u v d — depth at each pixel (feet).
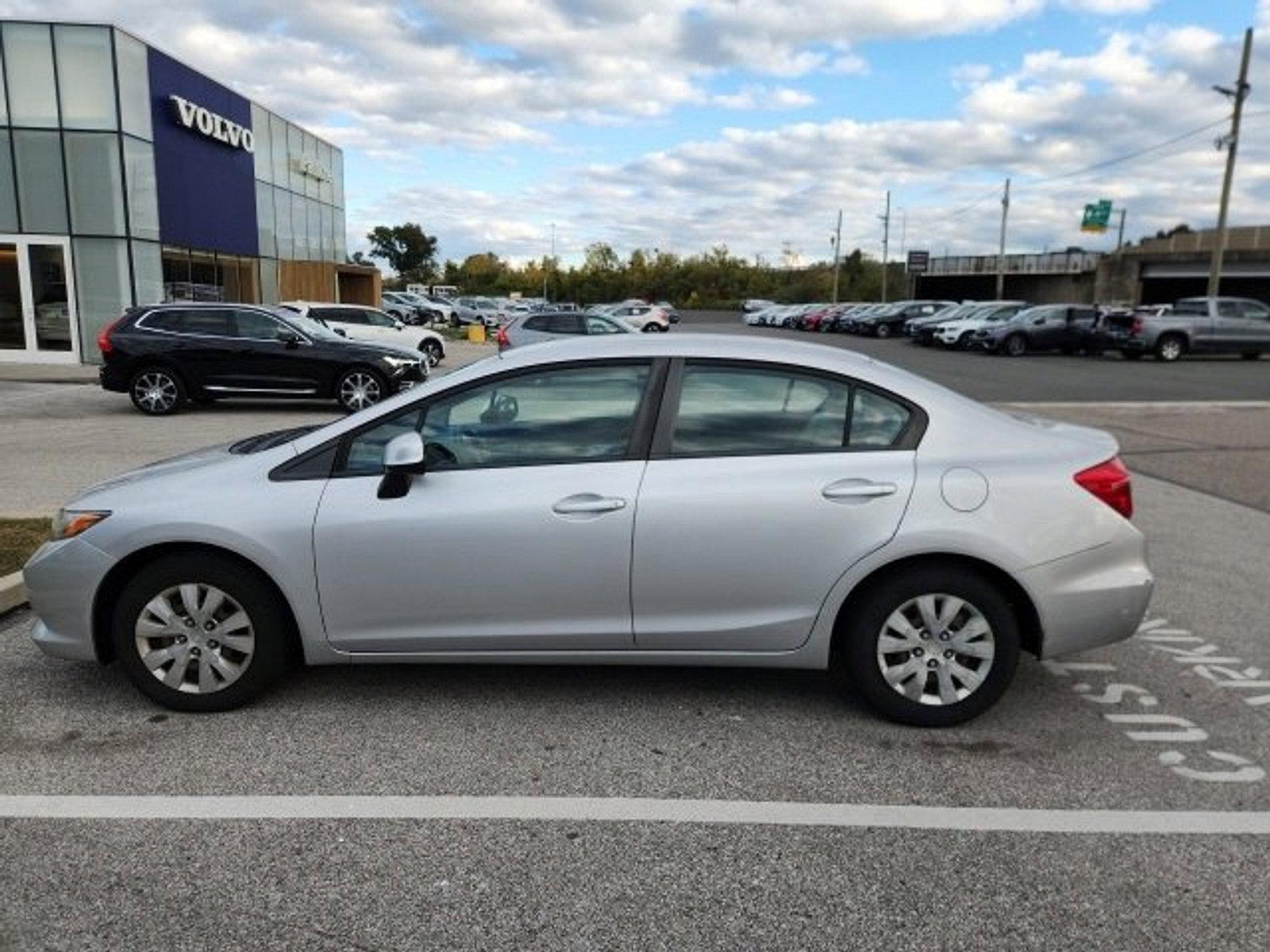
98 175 67.92
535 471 12.68
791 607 12.66
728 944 8.76
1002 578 12.75
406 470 12.32
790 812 10.98
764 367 12.94
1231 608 18.40
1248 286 239.91
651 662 12.95
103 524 12.85
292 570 12.67
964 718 12.91
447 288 278.87
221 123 82.74
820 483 12.48
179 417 44.96
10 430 39.91
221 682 13.19
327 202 116.06
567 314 69.41
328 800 11.15
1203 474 32.73
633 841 10.39
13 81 65.87
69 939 8.74
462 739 12.69
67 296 68.95
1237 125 119.44
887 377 13.12
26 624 16.89
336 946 8.70
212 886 9.53
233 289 89.25
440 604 12.71
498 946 8.71
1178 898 9.46
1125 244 259.80
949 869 9.92
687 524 12.43
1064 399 58.13
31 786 11.39
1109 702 14.06
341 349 46.55
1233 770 12.03
